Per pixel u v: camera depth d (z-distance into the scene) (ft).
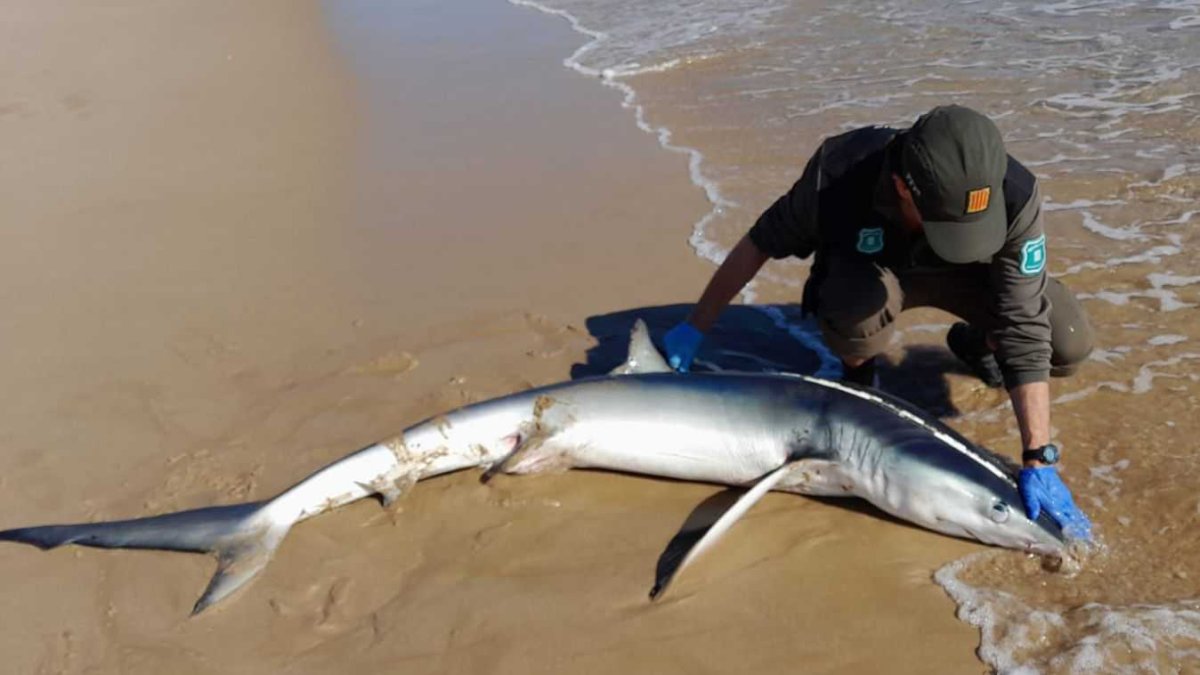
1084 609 6.23
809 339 9.34
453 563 7.01
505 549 7.11
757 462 7.42
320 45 19.31
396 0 22.30
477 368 9.07
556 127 14.61
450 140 14.40
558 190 12.55
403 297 10.36
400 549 7.17
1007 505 6.70
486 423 7.77
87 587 6.95
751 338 9.39
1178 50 15.05
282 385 9.02
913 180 6.43
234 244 11.71
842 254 7.55
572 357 9.15
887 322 7.79
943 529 6.95
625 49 17.85
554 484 7.77
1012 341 7.04
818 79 15.53
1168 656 5.86
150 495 7.76
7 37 20.22
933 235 6.48
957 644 6.12
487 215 12.05
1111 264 9.92
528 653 6.25
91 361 9.51
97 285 10.91
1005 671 5.89
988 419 8.09
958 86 14.62
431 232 11.73
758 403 7.48
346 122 15.34
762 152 13.07
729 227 11.21
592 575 6.83
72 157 14.52
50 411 8.82
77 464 8.14
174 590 6.90
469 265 10.91
